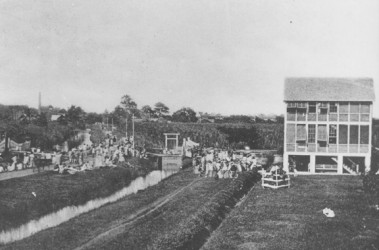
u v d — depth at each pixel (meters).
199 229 24.62
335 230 25.47
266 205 32.44
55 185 40.81
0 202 32.50
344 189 39.06
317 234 24.62
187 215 30.92
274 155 66.94
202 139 88.88
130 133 94.88
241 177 41.81
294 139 50.38
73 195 37.72
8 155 55.25
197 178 49.50
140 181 51.34
